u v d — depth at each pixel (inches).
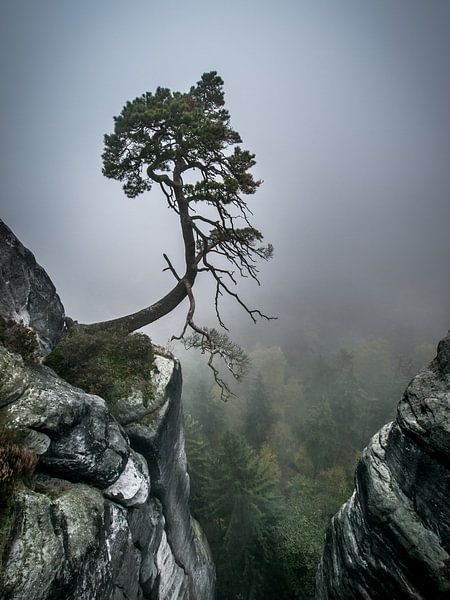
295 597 917.8
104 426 409.1
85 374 484.4
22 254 522.6
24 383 350.3
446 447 376.8
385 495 447.5
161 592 565.9
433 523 395.2
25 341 399.9
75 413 367.6
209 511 1058.1
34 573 250.1
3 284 470.6
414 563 407.2
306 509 1115.9
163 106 527.5
